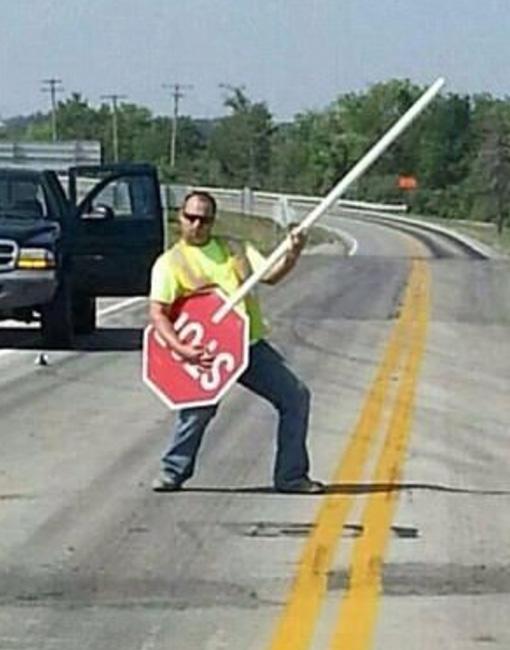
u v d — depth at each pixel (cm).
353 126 13088
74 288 3247
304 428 1648
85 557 1376
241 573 1316
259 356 1628
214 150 16412
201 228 1563
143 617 1188
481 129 14175
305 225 1553
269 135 16125
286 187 15212
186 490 1669
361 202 15575
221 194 14225
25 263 3034
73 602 1231
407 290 5172
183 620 1177
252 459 1848
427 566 1340
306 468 1658
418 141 14850
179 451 1658
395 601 1228
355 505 1598
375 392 2522
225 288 1574
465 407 2364
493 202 13912
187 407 1620
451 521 1525
